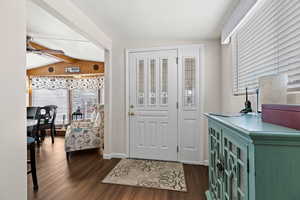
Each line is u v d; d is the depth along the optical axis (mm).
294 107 765
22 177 1269
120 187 2129
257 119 1179
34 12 2316
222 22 2340
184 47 2980
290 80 1153
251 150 753
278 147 695
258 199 710
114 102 3229
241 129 799
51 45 3943
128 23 2426
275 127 820
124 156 3205
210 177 1700
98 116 3676
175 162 2994
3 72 1130
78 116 5566
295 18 1093
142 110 3152
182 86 2992
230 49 2400
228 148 1128
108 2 1906
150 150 3131
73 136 3221
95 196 1930
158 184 2205
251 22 1762
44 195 1942
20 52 1250
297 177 688
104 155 3168
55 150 3768
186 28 2541
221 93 2834
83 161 3041
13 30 1197
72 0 1869
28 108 4777
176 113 3023
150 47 3090
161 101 3082
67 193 1987
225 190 1209
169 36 2863
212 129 1600
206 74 2918
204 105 2916
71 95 5766
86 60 5594
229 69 2438
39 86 5719
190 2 1881
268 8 1416
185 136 2996
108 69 3129
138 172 2557
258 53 1613
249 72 1819
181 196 1945
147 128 3141
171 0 1852
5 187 1148
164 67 3061
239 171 932
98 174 2488
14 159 1208
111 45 3168
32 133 3736
